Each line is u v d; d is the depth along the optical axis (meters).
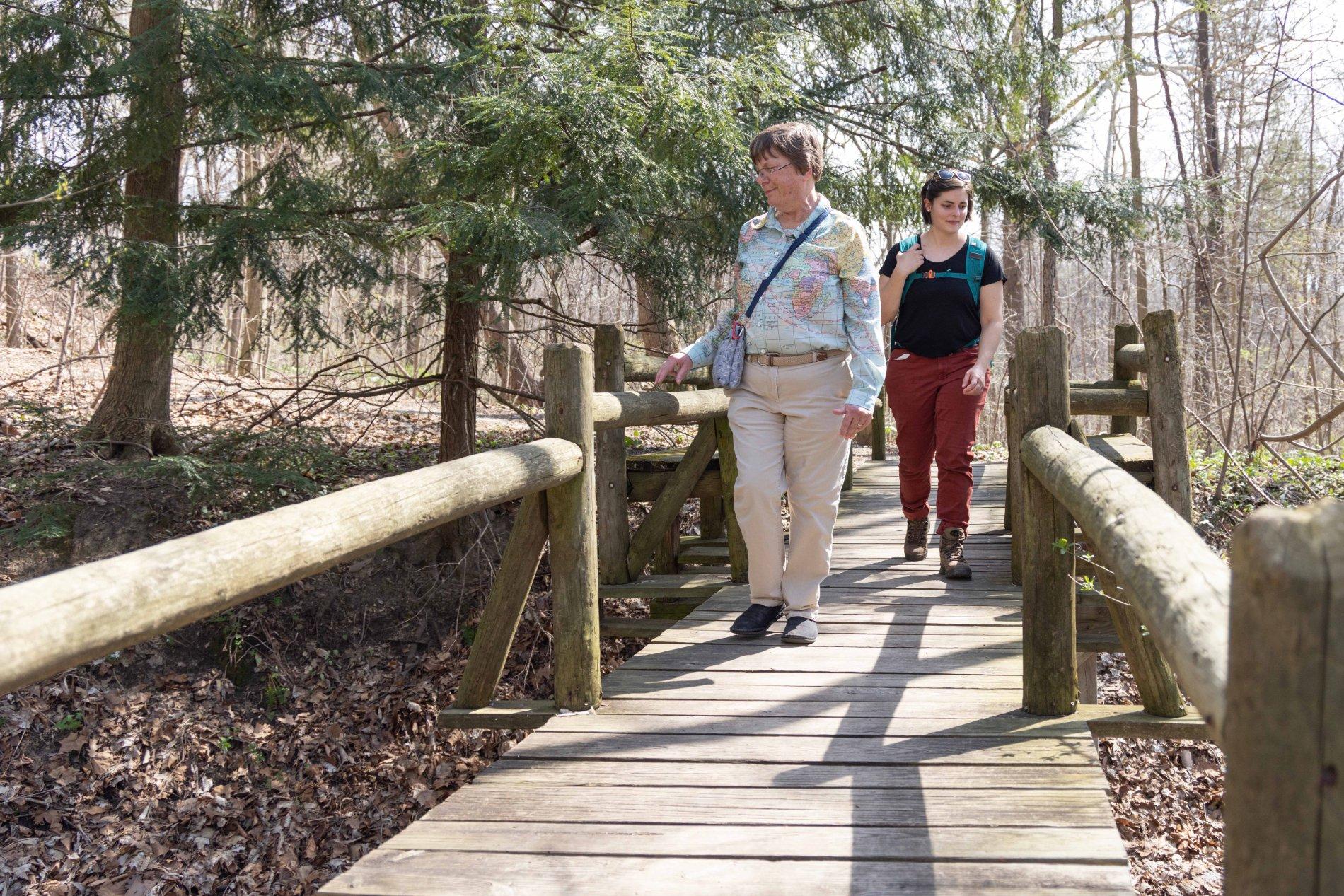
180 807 5.86
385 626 7.33
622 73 5.32
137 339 6.92
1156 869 5.39
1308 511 1.03
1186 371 9.84
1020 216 8.21
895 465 9.94
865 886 2.29
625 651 7.69
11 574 6.54
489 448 9.51
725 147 6.05
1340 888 0.96
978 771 2.91
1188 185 8.05
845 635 4.36
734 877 2.34
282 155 7.21
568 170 6.00
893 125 7.96
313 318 6.61
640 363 5.71
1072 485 2.55
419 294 7.76
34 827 5.58
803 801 2.74
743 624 4.25
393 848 2.50
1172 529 1.81
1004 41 7.99
